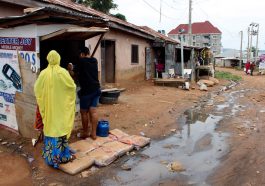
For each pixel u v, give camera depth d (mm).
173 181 5691
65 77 5738
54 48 8148
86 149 6680
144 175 5918
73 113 6012
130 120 9844
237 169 6281
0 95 7707
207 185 5551
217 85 23312
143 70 20234
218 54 86188
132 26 17828
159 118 10531
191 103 13969
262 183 5660
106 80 17156
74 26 7488
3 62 7395
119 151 6723
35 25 6469
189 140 8219
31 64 6672
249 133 8984
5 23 6816
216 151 7363
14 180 5551
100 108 11211
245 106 13820
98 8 32312
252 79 32375
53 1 11188
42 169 5949
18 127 7344
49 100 5684
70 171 5777
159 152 7188
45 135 5887
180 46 23047
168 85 19234
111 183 5559
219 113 11953
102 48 15859
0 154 6547
